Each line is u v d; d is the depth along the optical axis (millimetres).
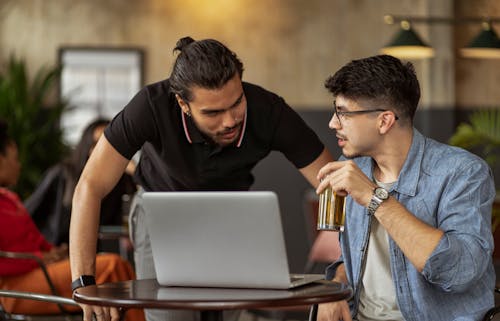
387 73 2840
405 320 2869
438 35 9719
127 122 3152
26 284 4512
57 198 5512
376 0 9953
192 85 2783
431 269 2609
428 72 9742
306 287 2557
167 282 2619
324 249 5750
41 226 5551
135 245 3648
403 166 2908
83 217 3090
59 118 9547
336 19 9953
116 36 9758
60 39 9719
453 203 2779
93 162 3166
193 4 9828
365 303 2980
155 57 9781
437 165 2881
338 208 2680
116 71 9758
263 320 5441
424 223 2648
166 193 2510
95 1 9758
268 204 2406
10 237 4625
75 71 9711
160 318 3506
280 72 9922
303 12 9945
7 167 4816
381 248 2969
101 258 4602
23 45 9688
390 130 2893
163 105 3158
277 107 3260
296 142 3312
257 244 2457
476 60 9891
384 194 2633
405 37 6703
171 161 3234
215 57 2779
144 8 9789
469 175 2807
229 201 2441
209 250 2520
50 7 9719
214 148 3199
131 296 2389
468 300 2828
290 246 9750
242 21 9883
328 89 2922
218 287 2555
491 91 9875
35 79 9039
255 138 3240
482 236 2697
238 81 2814
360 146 2902
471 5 9844
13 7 9703
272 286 2490
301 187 9758
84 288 2613
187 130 3168
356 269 2998
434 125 9719
